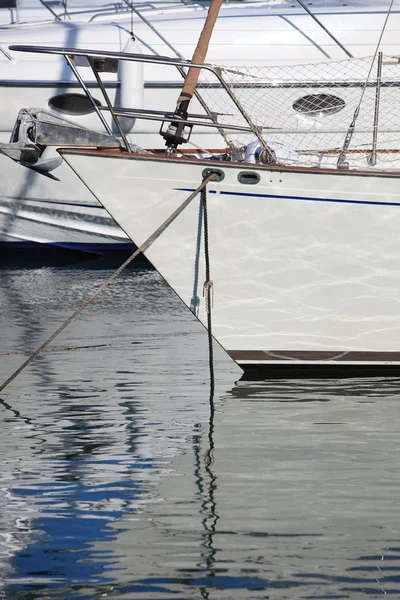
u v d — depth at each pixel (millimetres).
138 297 37875
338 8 46250
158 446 19297
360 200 24422
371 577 13523
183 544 14617
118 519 15562
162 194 24109
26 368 26281
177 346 29016
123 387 24141
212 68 24219
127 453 18891
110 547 14547
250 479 17281
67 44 46750
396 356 25906
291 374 25812
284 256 24859
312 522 15352
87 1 52156
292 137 34281
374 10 45375
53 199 48844
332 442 19375
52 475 17641
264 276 25016
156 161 23828
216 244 24672
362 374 25953
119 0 51906
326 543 14594
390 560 14031
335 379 25297
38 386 24328
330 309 25375
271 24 45469
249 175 24141
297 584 13352
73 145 23656
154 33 46156
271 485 16969
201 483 17125
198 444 19344
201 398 23062
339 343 25688
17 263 48250
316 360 25906
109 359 27297
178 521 15461
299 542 14641
